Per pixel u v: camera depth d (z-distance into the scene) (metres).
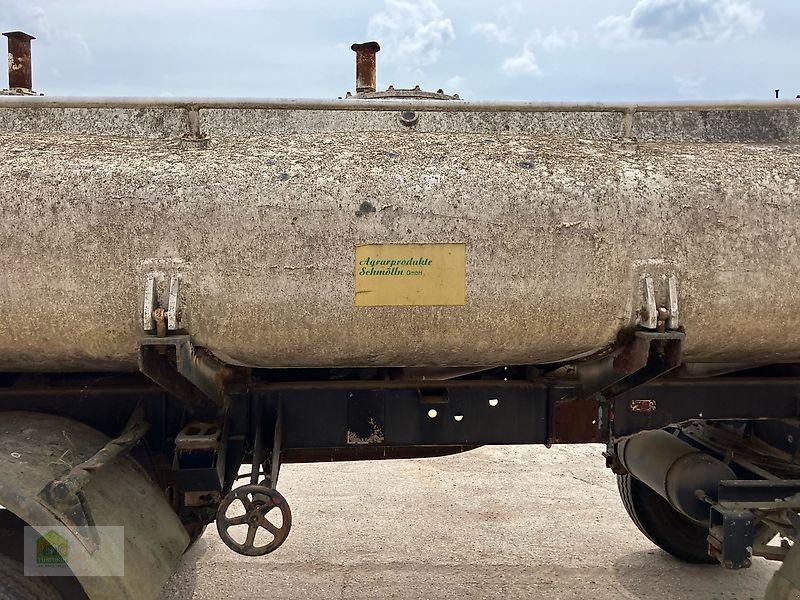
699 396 2.68
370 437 2.56
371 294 2.13
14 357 2.16
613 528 4.39
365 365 2.33
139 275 2.05
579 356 2.36
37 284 2.04
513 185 2.19
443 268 2.15
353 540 4.16
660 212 2.22
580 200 2.20
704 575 3.79
